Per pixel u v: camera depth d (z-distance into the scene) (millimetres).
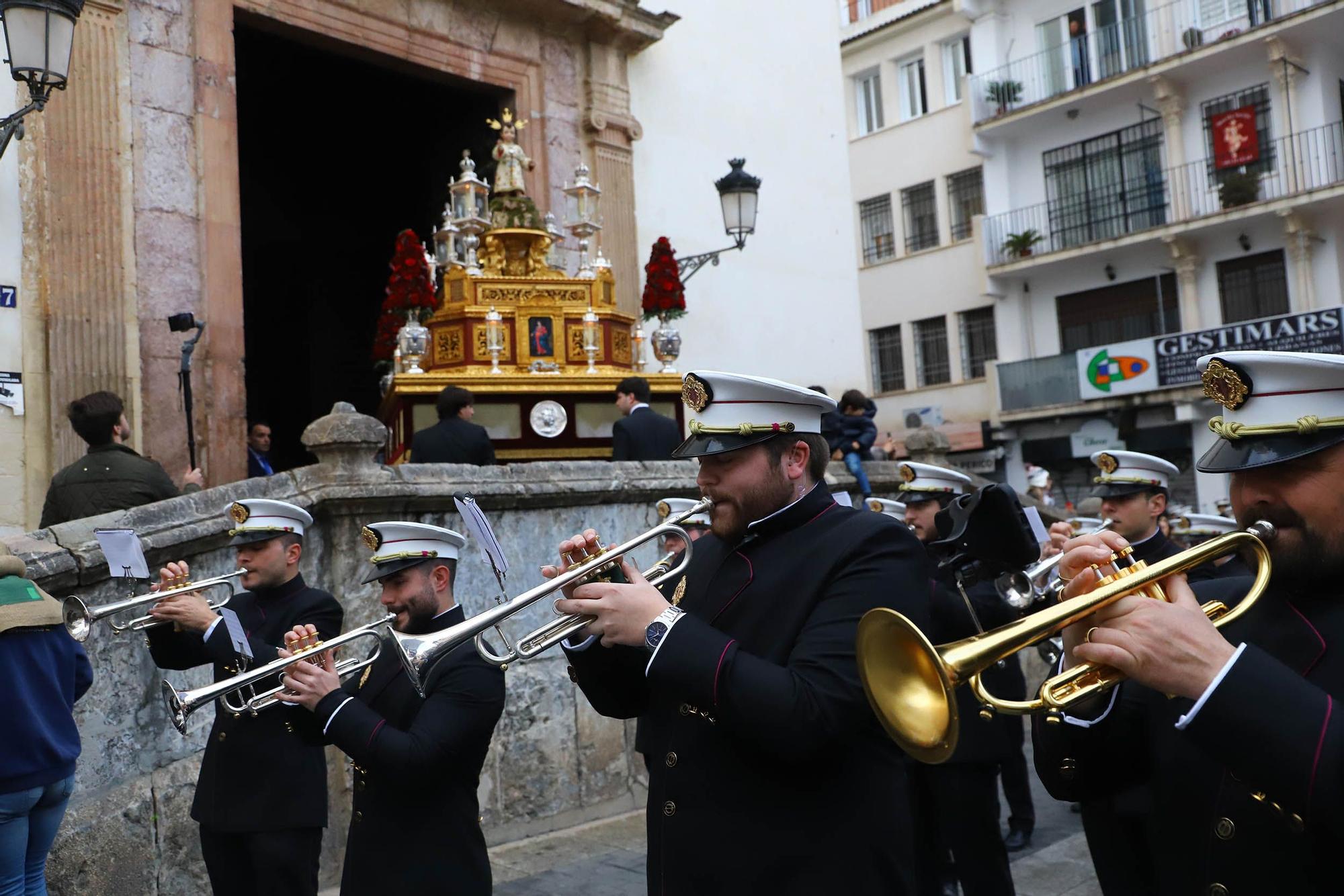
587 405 9555
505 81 12617
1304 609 1943
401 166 15977
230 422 10125
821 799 2469
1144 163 24766
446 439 7398
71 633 4168
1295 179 22500
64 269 9195
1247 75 23328
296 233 16875
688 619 2430
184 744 5281
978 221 26891
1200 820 1985
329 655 3568
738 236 12250
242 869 4215
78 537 4883
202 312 10000
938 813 4941
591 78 13242
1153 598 1816
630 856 5934
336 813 5617
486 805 6148
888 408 28828
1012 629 1777
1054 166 26156
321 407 17203
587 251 10750
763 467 2691
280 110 16375
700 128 14453
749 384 2689
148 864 4898
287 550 4512
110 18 9617
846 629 2426
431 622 3832
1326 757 1639
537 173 12750
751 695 2301
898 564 2541
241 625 3959
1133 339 25250
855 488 8891
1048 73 26125
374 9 11547
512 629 6430
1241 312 23641
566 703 6602
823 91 16078
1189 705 1995
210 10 10305
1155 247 24547
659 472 7262
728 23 15023
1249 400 1916
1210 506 23609
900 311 28594
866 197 29391
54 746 3859
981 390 27125
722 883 2439
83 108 9391
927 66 28219
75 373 9172
